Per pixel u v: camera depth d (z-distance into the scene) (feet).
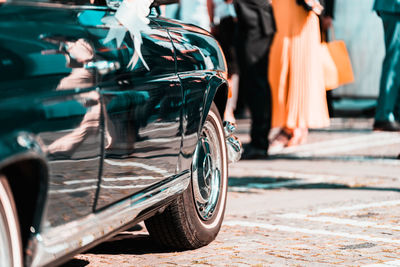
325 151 31.09
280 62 29.17
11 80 8.41
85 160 9.65
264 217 17.76
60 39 9.55
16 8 9.02
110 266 13.43
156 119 11.94
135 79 11.39
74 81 9.61
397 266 12.98
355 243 14.84
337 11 44.98
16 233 8.52
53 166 8.80
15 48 8.64
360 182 23.20
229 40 31.99
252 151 29.73
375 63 44.73
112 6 11.48
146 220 14.14
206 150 14.96
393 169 25.88
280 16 29.09
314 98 29.17
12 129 8.09
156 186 12.20
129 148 10.97
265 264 13.23
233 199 20.61
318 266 13.02
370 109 44.04
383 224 16.67
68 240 9.34
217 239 15.47
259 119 29.48
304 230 16.15
